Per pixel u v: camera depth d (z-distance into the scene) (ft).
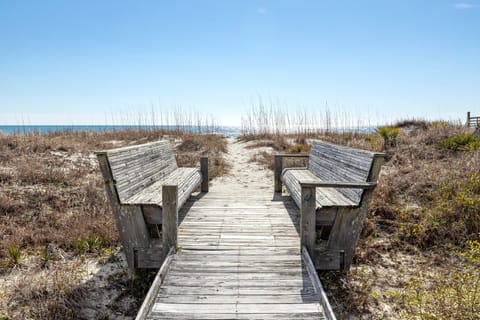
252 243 13.11
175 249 12.23
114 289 12.46
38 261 13.87
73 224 16.84
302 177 19.29
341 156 16.58
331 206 12.46
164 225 12.12
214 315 8.55
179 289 9.80
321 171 19.53
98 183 22.90
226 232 14.33
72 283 12.15
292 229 14.76
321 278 13.39
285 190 23.80
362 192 12.45
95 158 30.81
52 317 10.55
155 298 9.32
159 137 52.31
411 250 15.66
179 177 18.90
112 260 14.28
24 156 27.53
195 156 37.96
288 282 10.23
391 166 27.78
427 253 15.42
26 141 32.50
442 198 18.67
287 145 47.52
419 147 31.65
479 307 10.77
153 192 14.46
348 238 12.70
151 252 12.69
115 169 12.44
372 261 14.78
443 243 15.92
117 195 12.40
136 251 12.78
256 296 9.47
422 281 13.06
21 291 11.43
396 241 16.30
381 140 38.99
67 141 37.91
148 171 16.52
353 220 12.62
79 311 11.12
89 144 40.04
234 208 18.30
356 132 56.34
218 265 11.27
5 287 11.92
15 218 17.48
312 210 11.98
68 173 23.95
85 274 13.12
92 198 20.27
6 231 16.16
